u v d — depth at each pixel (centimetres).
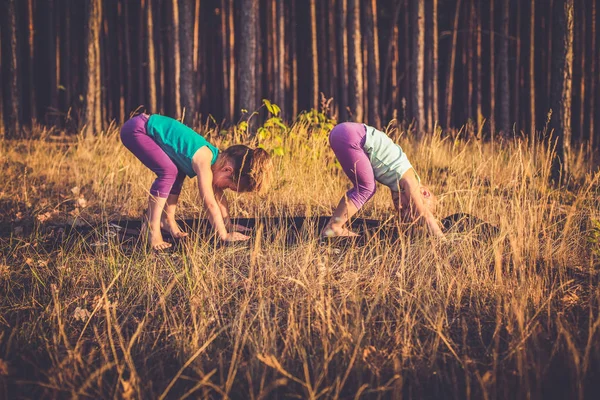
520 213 445
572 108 1104
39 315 343
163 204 449
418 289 367
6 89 1024
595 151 913
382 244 437
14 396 270
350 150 452
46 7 1121
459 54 1188
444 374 288
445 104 1130
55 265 411
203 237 446
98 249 434
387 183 462
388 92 1189
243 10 872
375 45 1040
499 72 1181
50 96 1116
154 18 1153
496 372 285
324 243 444
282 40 1048
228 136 712
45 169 721
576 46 1083
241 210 561
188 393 259
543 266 406
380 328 329
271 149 657
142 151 446
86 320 340
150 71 1062
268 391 271
